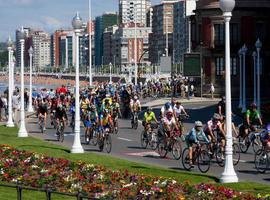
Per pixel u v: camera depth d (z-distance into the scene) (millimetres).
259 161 50812
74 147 62875
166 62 105562
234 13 181250
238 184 44000
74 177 43312
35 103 131250
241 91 135500
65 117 78688
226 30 45688
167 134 60125
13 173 45844
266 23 184125
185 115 72062
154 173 49094
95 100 100000
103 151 65625
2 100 112375
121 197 36344
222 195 36688
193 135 51250
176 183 40406
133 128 94500
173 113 61438
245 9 181500
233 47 180375
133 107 95375
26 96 146500
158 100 165500
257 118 63719
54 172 45375
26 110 136875
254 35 182625
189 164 51469
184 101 162250
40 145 69812
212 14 181750
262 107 115625
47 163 49938
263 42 183000
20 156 53375
